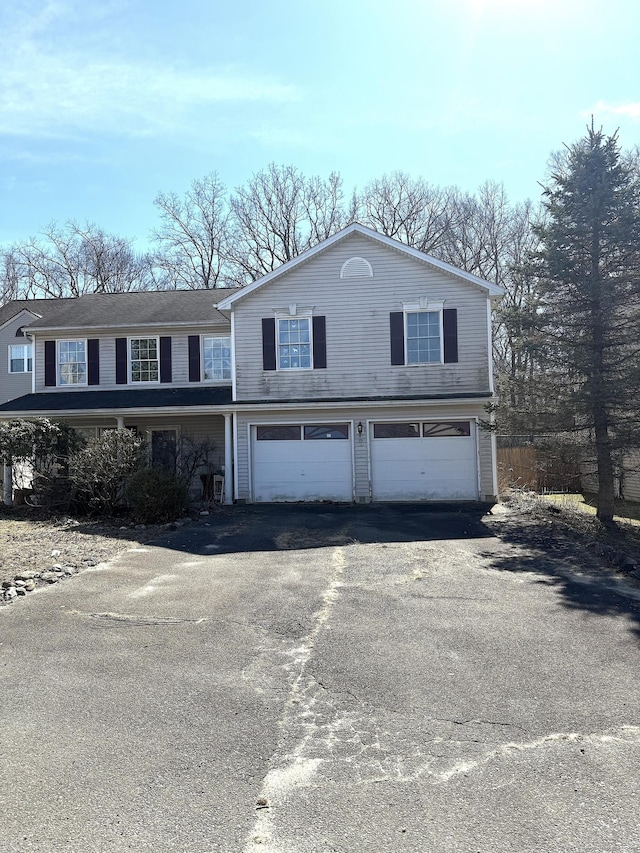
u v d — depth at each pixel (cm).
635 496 1705
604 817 281
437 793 302
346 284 1606
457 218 3562
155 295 2230
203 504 1497
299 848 262
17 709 400
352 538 1040
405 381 1580
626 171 1132
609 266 1145
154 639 534
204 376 1905
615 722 377
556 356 1174
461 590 697
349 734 364
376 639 531
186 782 314
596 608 623
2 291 4112
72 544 973
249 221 3838
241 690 428
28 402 1803
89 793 304
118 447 1310
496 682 440
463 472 1546
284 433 1598
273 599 658
